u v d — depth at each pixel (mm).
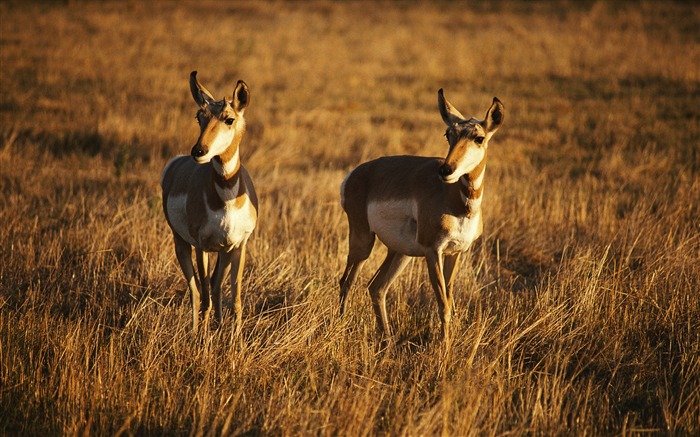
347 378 9742
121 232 15109
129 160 22328
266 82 36000
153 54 40719
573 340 10797
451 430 8234
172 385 9422
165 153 23578
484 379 9414
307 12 60344
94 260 13969
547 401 9219
